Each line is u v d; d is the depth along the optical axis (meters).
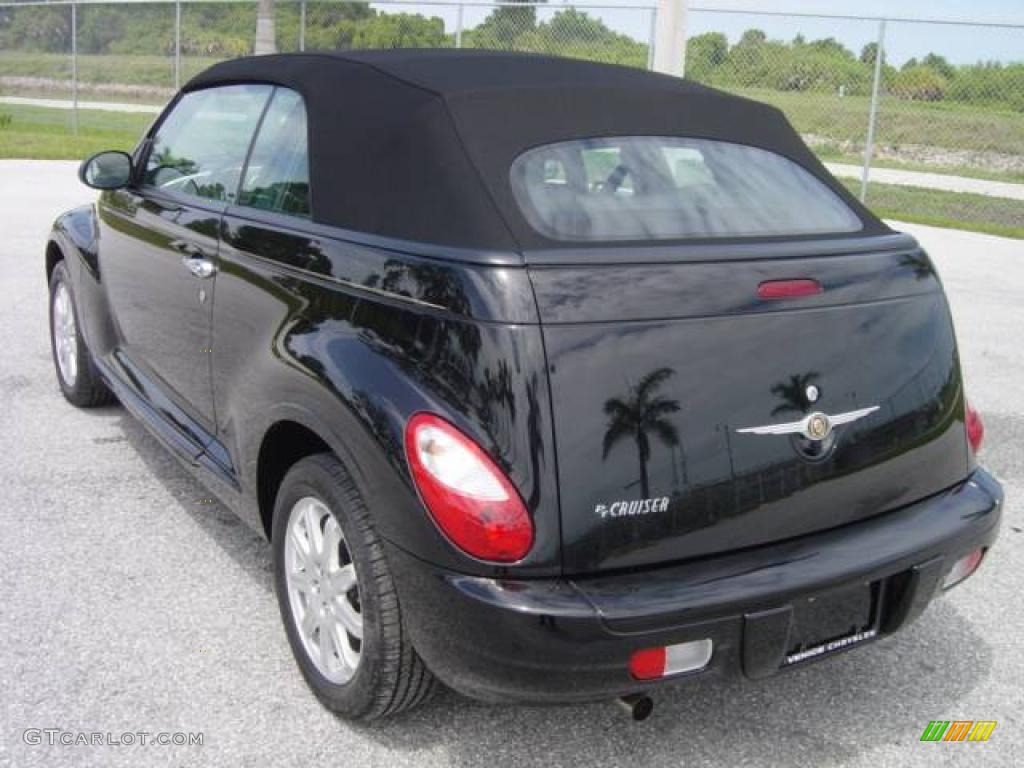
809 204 3.11
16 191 12.45
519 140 2.78
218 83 3.94
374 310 2.65
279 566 3.05
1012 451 5.34
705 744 2.88
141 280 4.09
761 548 2.55
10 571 3.58
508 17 15.73
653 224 2.73
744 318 2.54
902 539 2.67
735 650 2.46
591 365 2.37
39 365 5.95
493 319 2.36
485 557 2.32
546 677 2.34
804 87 17.12
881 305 2.78
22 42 24.72
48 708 2.86
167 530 3.97
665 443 2.42
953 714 3.06
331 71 3.28
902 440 2.75
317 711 2.92
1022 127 17.59
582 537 2.35
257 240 3.20
